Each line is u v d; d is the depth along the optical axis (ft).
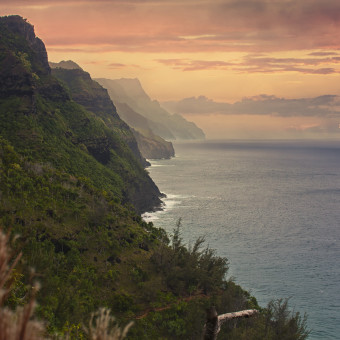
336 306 285.84
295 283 324.60
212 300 252.42
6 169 323.57
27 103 476.54
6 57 494.18
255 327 211.61
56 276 217.36
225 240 446.60
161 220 544.21
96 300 232.53
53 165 419.54
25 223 273.13
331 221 547.49
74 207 330.34
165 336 226.38
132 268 291.58
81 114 607.78
